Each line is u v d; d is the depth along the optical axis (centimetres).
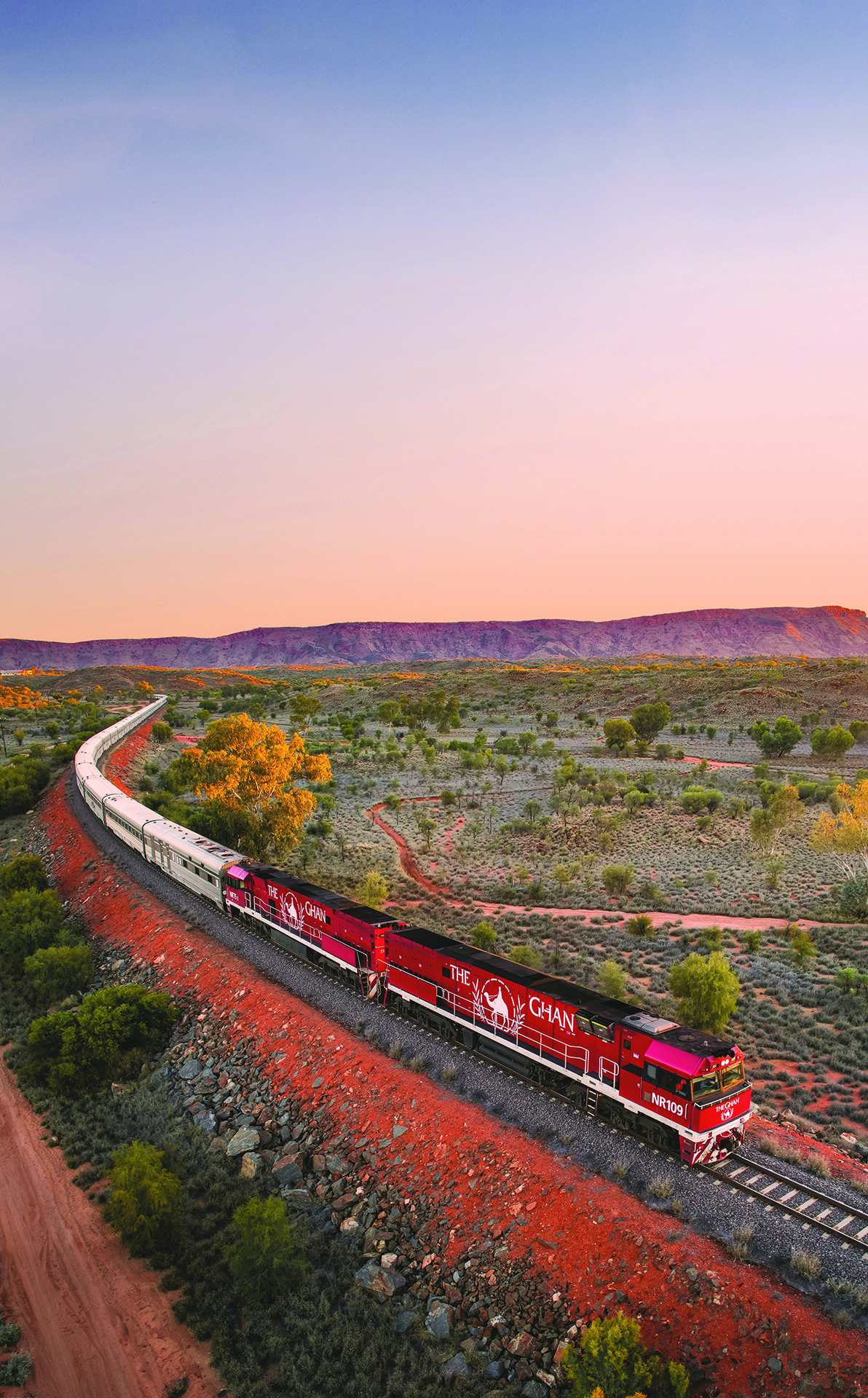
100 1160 2797
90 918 4916
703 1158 2127
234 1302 2186
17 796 8194
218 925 4303
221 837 5981
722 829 7306
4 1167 2803
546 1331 1866
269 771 6131
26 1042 3519
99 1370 2019
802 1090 2867
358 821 8088
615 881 5681
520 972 2688
